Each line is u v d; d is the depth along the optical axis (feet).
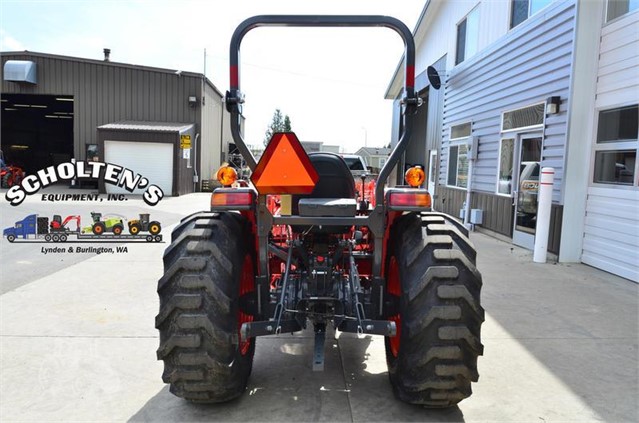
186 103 70.08
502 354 11.66
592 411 9.00
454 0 40.45
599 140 21.36
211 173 79.25
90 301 15.44
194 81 69.82
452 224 9.15
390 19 8.35
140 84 69.21
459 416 8.75
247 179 11.06
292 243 10.38
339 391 9.69
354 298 9.12
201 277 7.87
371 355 11.66
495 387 9.92
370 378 10.32
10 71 66.08
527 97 26.35
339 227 9.61
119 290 16.75
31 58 67.87
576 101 21.58
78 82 68.64
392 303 9.62
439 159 44.21
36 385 9.78
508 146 29.14
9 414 8.66
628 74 19.31
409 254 8.33
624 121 19.85
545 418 8.73
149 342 12.09
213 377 8.04
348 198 10.20
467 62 36.42
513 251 25.34
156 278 18.47
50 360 10.98
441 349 7.74
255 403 9.16
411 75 8.42
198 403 9.05
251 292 9.65
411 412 8.85
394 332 8.38
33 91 68.44
